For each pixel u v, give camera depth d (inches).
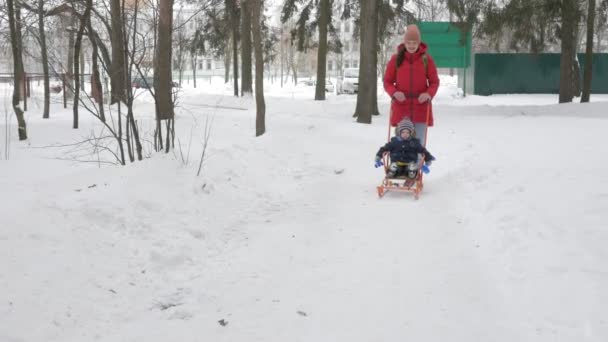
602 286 158.1
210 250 213.8
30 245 176.7
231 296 173.3
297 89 1931.6
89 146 442.0
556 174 296.5
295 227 243.6
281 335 147.9
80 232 196.4
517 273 176.4
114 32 358.9
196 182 276.8
